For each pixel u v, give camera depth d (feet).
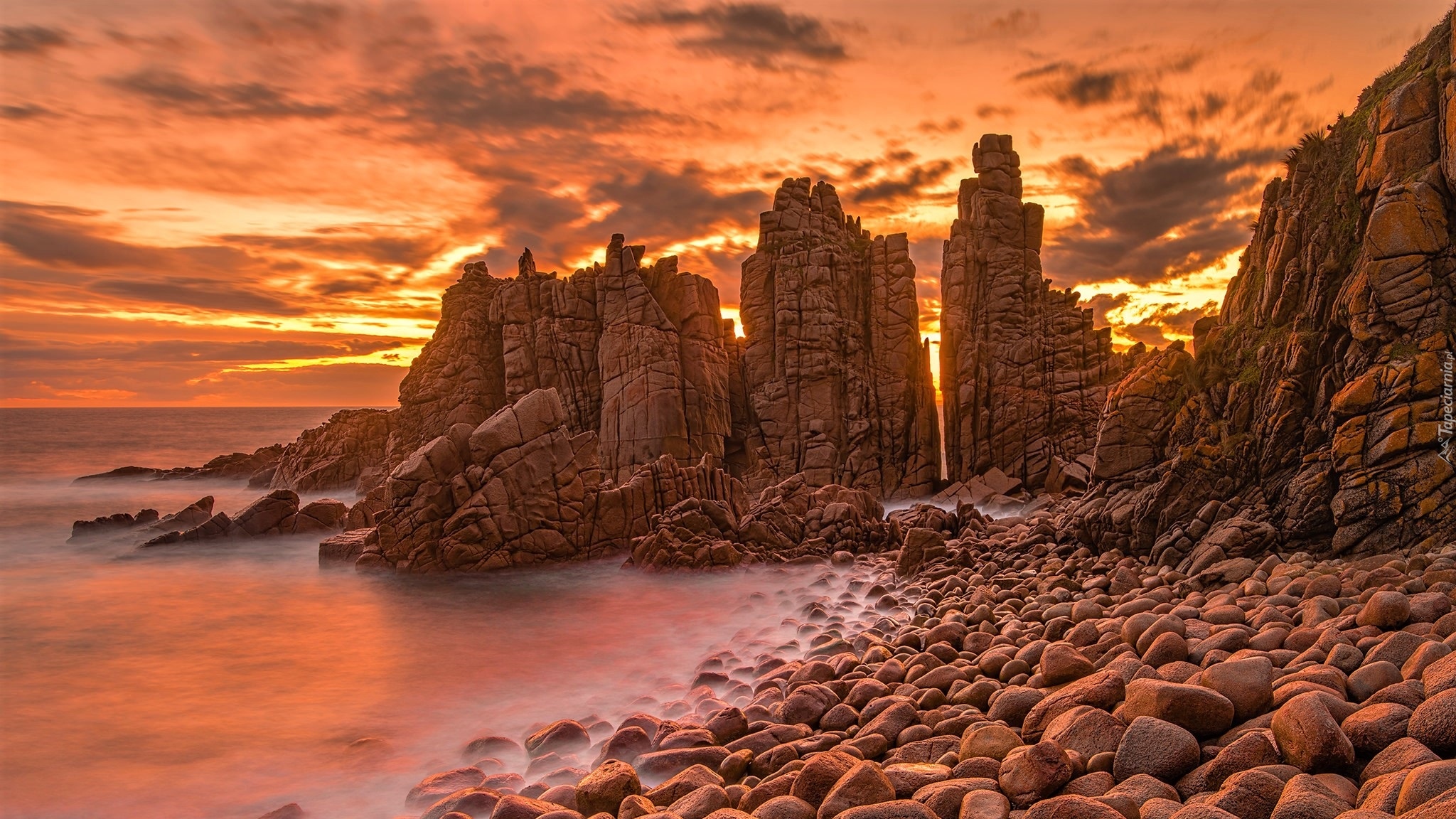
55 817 29.32
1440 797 15.37
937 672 34.63
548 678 45.44
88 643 55.11
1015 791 21.31
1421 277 47.85
